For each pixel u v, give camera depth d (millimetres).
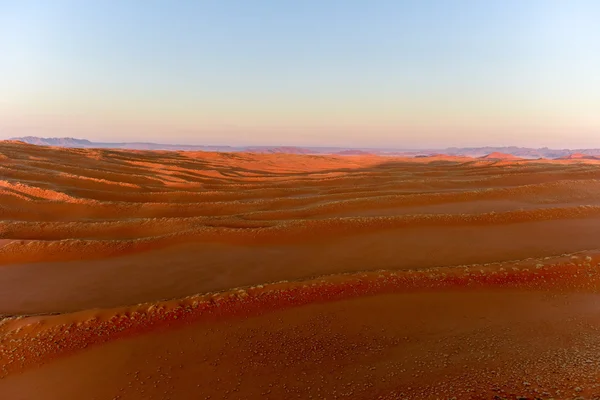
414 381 5609
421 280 9445
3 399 5918
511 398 4754
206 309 8320
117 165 42688
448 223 15398
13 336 7328
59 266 11836
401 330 7465
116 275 11055
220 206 22969
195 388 5910
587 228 14742
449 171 44906
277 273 11016
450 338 7051
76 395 5902
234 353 6859
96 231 16234
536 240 13547
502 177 31625
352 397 5363
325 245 13469
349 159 88938
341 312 8242
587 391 4645
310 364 6418
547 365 5645
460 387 5242
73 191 25250
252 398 5574
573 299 8492
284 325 7789
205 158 70000
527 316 7836
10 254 12578
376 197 21844
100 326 7664
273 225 16172
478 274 9617
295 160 78188
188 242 13906
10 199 21781
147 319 7930
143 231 16453
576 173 32406
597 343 6465
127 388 6000
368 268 11203
